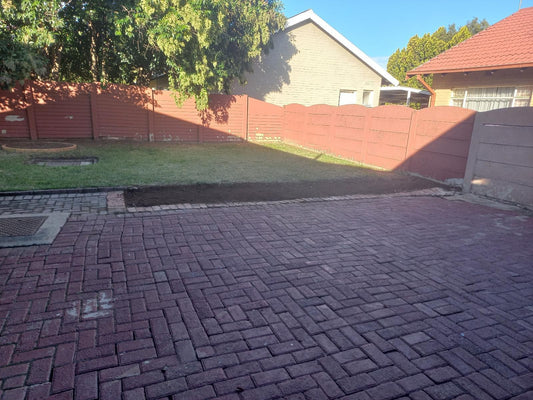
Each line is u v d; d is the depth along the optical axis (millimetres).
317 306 3309
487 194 7816
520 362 2658
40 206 5879
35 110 12875
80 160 10133
